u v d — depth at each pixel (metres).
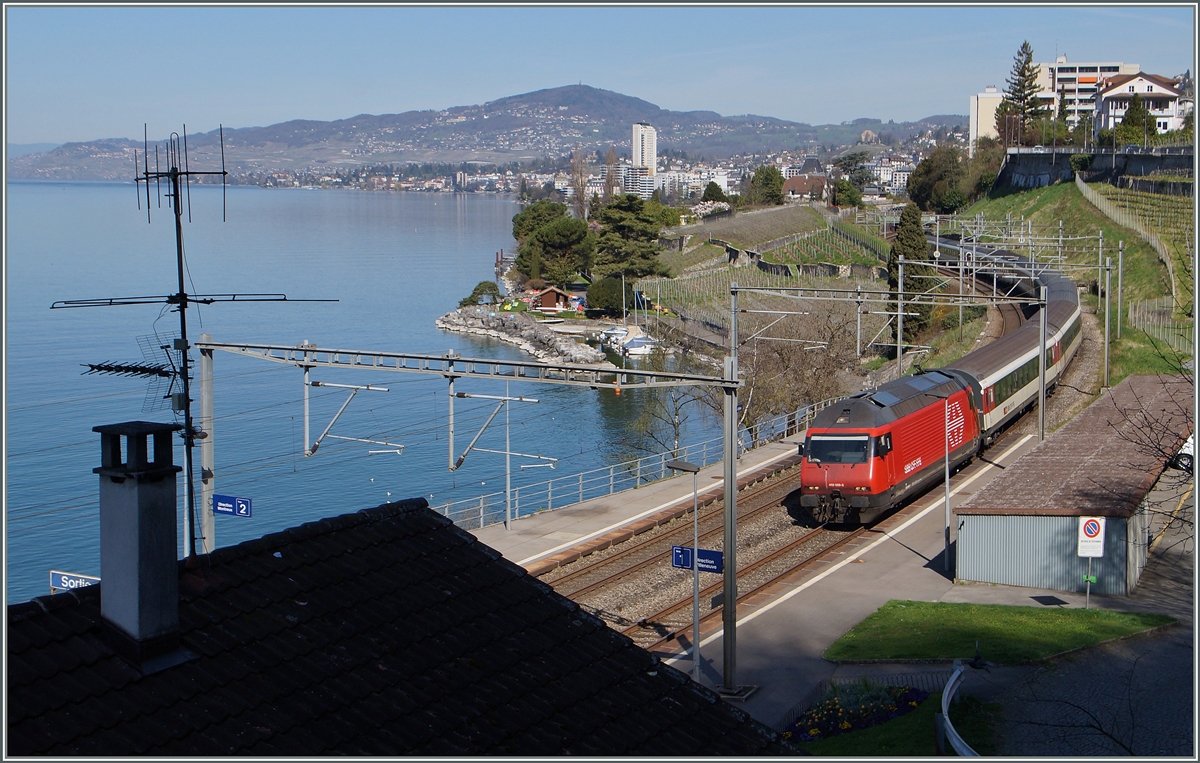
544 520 37.56
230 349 25.77
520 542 34.56
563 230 122.88
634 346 90.06
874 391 37.75
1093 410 42.56
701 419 66.56
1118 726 19.38
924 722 20.38
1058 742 18.78
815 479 34.34
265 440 58.06
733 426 23.19
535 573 31.00
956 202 148.25
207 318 101.25
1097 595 28.33
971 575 30.16
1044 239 89.81
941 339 73.88
